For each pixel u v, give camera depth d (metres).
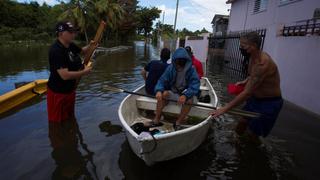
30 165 3.61
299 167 3.90
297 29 7.57
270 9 12.07
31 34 32.88
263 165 3.91
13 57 16.34
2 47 25.02
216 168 3.78
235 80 10.70
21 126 4.85
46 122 5.05
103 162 3.76
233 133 4.99
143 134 3.16
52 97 4.81
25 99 6.30
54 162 3.71
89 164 3.70
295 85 6.90
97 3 29.45
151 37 58.75
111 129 4.84
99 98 6.74
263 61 3.71
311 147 4.54
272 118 4.00
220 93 8.40
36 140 4.33
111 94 7.16
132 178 3.42
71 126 4.91
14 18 35.94
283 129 5.29
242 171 3.74
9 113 5.47
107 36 36.56
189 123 4.55
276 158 4.13
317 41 6.06
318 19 7.57
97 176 3.43
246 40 3.76
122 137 4.54
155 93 4.50
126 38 44.12
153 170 3.62
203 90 6.23
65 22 4.45
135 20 44.78
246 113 3.92
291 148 4.48
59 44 4.51
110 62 15.45
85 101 6.43
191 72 4.39
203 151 4.24
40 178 3.34
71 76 4.52
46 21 38.50
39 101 6.30
